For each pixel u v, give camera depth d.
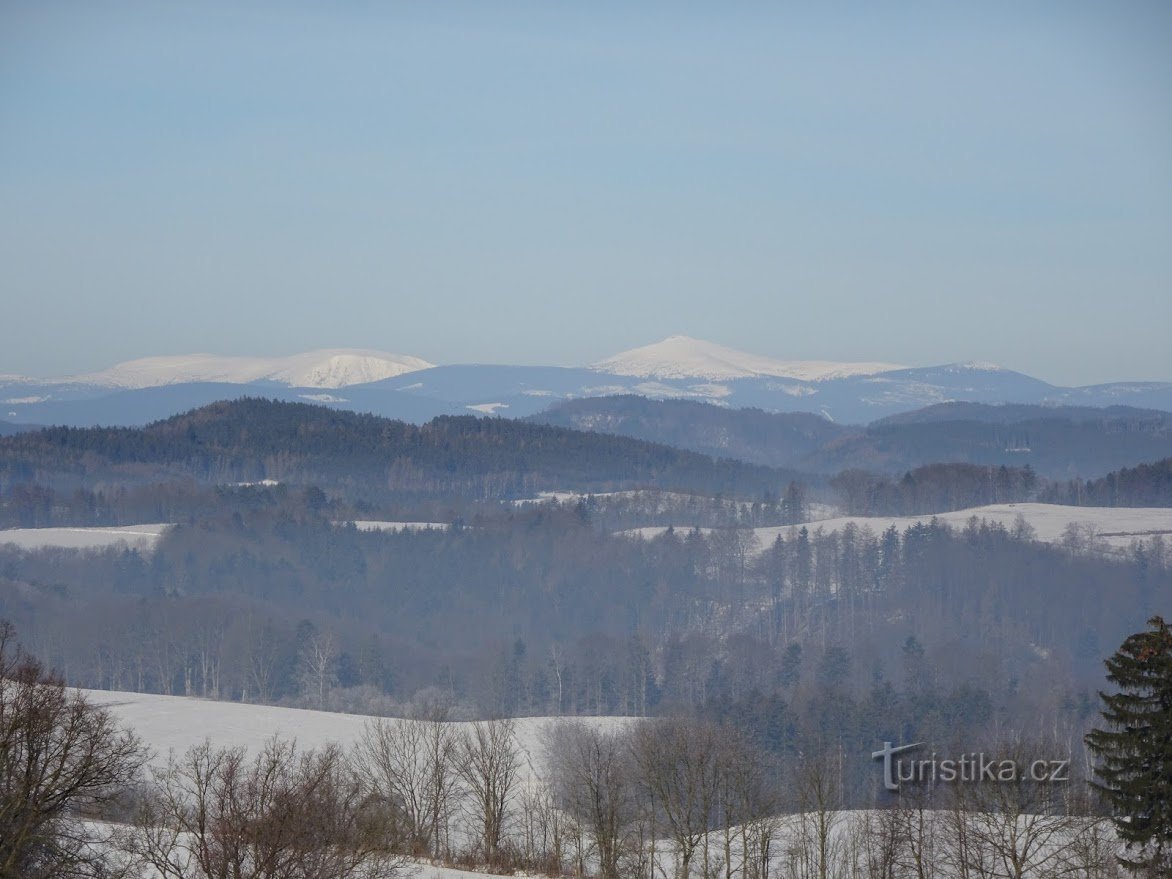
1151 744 95.38
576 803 122.88
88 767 78.50
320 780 96.44
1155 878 93.81
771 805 120.94
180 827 89.88
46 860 77.38
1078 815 113.25
